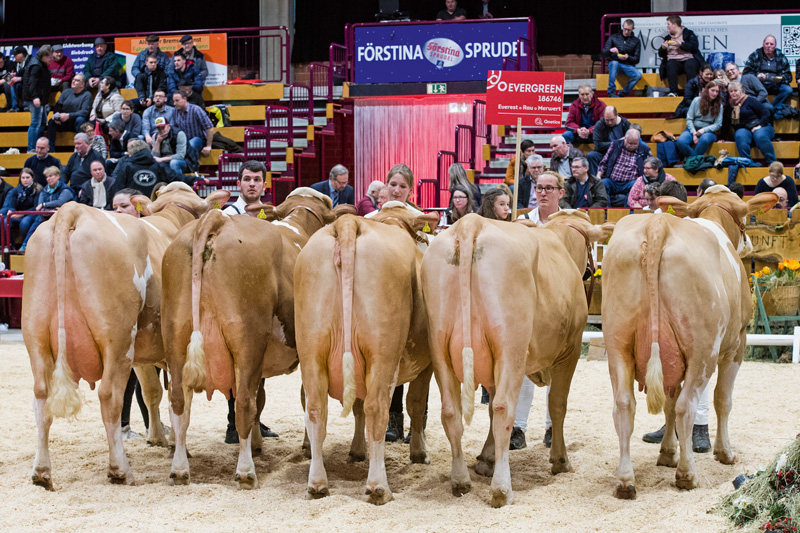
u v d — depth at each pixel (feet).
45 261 16.47
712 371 16.30
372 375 15.67
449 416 16.08
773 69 48.83
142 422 24.16
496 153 51.47
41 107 57.88
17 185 52.49
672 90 50.24
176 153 49.75
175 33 58.03
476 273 15.35
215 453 20.35
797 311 33.88
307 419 16.15
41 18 72.49
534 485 17.60
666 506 15.49
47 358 16.66
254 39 68.90
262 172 23.20
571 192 36.29
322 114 58.44
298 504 15.79
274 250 17.19
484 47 54.34
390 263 15.70
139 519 14.94
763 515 14.05
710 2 62.59
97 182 45.32
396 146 57.41
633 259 15.94
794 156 47.06
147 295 17.93
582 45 64.80
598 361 33.32
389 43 55.67
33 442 21.30
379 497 15.76
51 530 14.39
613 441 21.29
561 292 17.20
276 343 17.84
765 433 21.53
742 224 19.88
